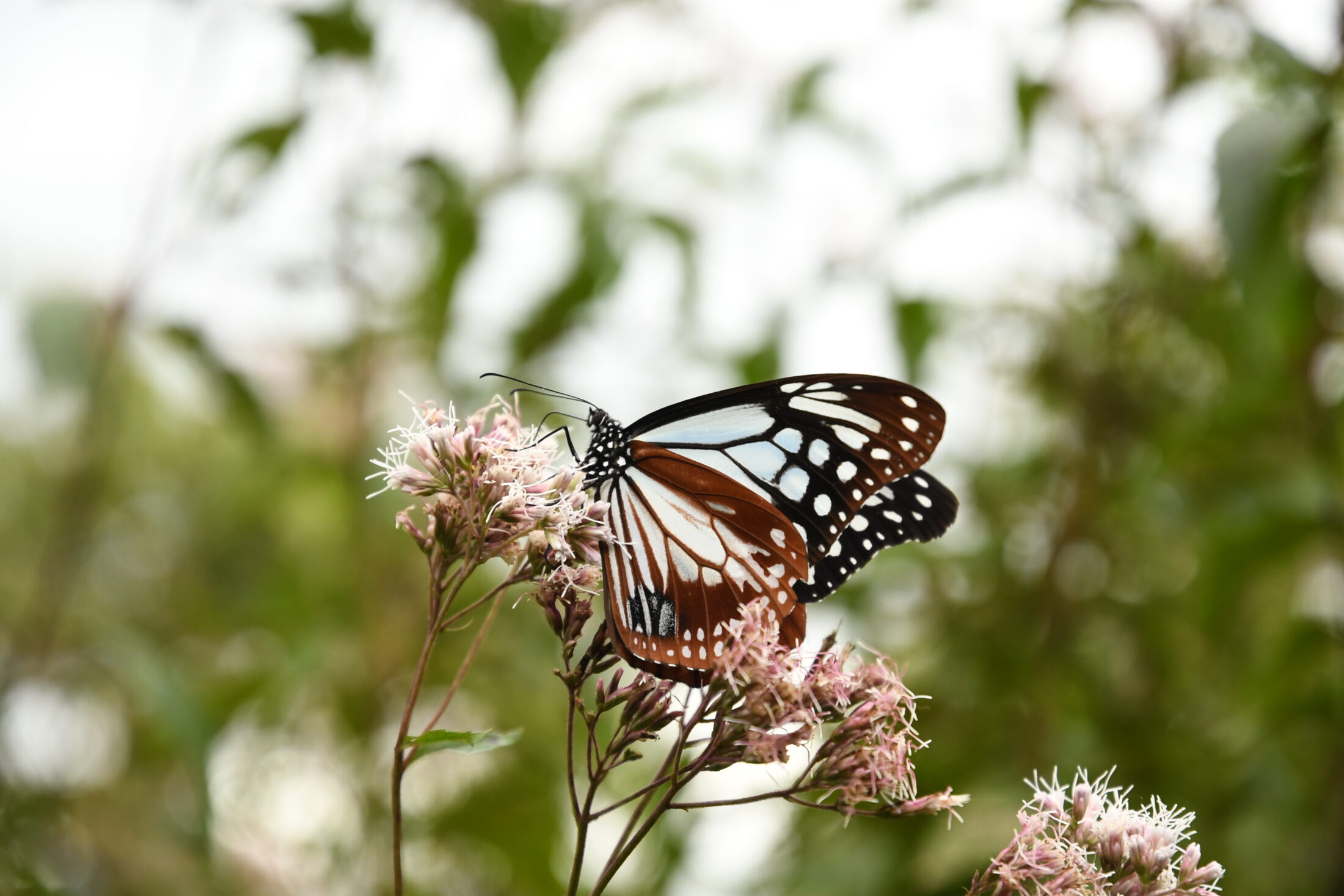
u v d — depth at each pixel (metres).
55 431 1.17
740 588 0.90
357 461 1.06
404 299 1.06
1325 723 1.00
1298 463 1.01
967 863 0.97
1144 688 1.03
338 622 1.07
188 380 1.06
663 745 1.06
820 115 1.04
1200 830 1.00
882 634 1.05
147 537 1.36
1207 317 1.03
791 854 1.04
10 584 1.09
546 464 0.89
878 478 0.91
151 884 1.05
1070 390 1.04
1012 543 1.05
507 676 1.05
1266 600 1.01
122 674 1.03
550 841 1.04
